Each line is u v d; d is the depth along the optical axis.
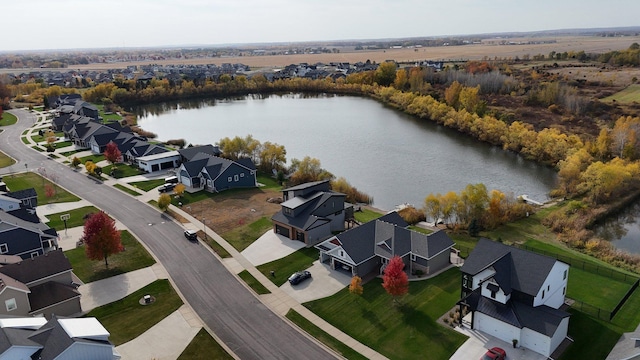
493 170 93.50
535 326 37.47
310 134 125.19
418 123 138.25
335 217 62.06
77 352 31.58
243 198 75.31
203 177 80.12
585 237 60.12
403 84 184.62
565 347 38.19
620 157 88.06
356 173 91.81
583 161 83.12
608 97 141.75
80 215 67.94
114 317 43.03
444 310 43.47
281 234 60.69
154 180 84.62
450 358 37.12
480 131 117.12
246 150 95.06
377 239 51.88
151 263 53.47
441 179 88.06
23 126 131.62
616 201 71.88
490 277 40.41
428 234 56.34
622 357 33.91
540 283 39.53
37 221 59.75
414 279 49.03
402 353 37.78
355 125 136.12
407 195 79.75
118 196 76.44
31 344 31.64
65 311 42.88
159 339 39.78
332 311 43.72
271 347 38.69
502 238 60.56
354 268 48.94
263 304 45.00
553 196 77.56
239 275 50.59
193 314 43.50
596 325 41.09
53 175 87.31
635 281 49.19
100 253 50.59
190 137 125.19
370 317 42.69
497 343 38.78
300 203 60.34
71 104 157.75
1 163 95.62
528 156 100.31
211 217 67.19
